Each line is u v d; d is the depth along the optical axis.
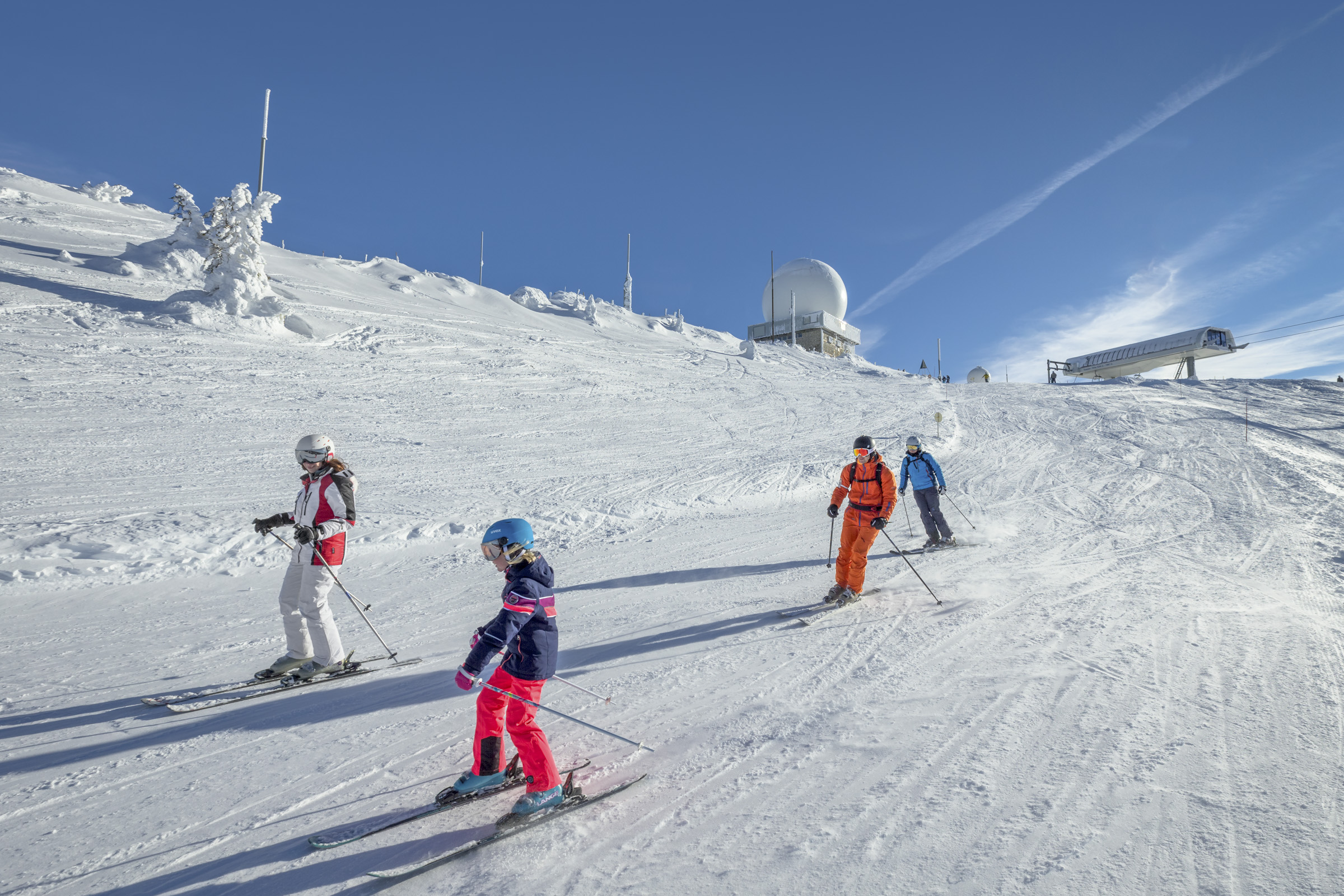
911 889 2.37
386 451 15.54
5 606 7.24
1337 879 2.28
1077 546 8.66
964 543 9.27
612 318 64.06
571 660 5.34
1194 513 10.45
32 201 39.38
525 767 3.09
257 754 3.92
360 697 4.79
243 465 13.14
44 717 4.56
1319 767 3.04
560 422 20.36
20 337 19.09
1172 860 2.44
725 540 10.34
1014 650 4.88
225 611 7.18
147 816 3.26
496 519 11.21
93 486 11.12
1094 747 3.34
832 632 5.65
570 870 2.63
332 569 5.19
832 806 2.97
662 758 3.57
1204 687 4.00
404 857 2.81
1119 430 20.16
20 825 3.21
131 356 19.58
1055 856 2.50
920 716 3.86
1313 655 4.45
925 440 19.45
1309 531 8.88
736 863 2.60
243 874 2.75
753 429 21.77
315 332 26.34
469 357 27.34
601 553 9.66
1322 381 30.47
